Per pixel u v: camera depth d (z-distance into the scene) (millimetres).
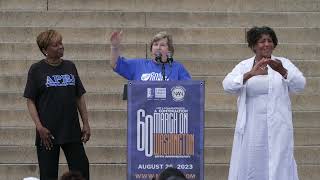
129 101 13500
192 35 20578
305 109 18938
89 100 18891
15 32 20516
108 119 18516
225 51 20156
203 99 13516
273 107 14023
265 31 14172
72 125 15125
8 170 17609
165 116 13516
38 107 15078
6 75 19406
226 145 18156
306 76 19672
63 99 15023
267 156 14086
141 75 14977
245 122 14156
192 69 19625
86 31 20562
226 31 20609
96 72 19625
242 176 14203
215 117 18562
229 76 14281
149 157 13547
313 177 17641
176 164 13562
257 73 13922
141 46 20016
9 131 18172
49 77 14992
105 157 17859
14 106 18875
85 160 15312
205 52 20141
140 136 13531
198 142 13547
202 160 13555
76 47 20094
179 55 20125
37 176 17609
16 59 19891
